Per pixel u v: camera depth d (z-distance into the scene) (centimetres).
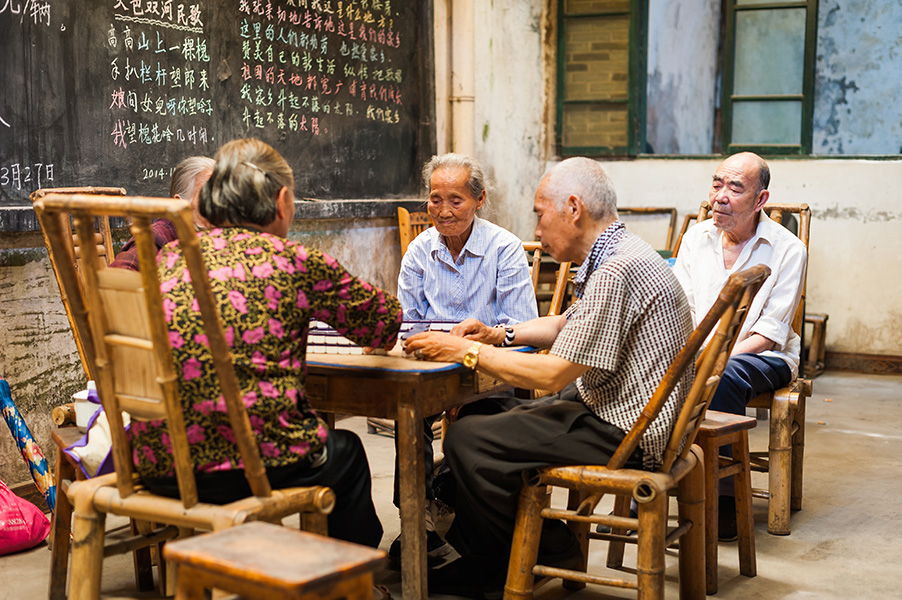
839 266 601
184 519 176
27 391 321
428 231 303
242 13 418
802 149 609
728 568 274
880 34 706
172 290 181
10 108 313
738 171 320
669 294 211
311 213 451
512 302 292
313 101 465
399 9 525
